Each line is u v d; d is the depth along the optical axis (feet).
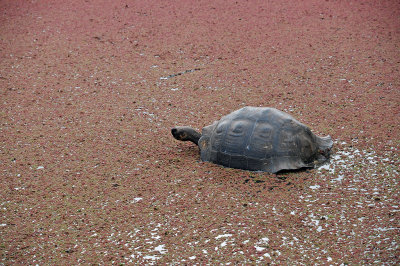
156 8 43.80
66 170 19.12
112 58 32.86
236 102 25.32
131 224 15.48
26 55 33.73
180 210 16.07
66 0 47.32
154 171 18.79
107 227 15.38
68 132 22.61
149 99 26.30
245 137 18.15
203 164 19.06
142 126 23.04
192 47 34.35
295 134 17.94
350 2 43.60
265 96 25.88
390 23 37.11
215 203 16.34
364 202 15.97
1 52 34.32
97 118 24.07
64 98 26.73
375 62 29.76
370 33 35.22
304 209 15.76
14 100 26.55
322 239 14.20
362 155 19.19
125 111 24.82
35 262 13.75
